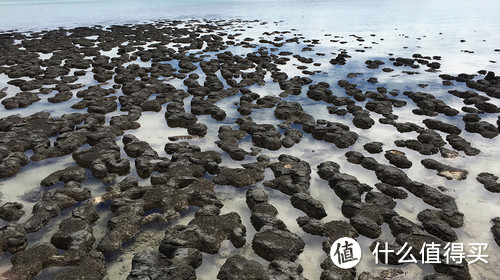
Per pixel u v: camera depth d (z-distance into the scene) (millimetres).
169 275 3820
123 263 4148
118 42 17500
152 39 18531
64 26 23969
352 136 7277
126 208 4941
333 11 32219
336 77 11836
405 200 5438
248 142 7328
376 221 4844
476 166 6328
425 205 5309
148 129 7867
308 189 5695
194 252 4172
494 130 7570
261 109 9023
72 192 5301
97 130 7465
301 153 6883
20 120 7977
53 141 7301
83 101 9172
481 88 10336
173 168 6043
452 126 7707
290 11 32812
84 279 3807
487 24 22750
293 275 3893
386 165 6184
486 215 5031
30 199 5363
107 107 8766
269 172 6227
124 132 7672
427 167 6293
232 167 6344
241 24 24750
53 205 4988
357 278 3982
